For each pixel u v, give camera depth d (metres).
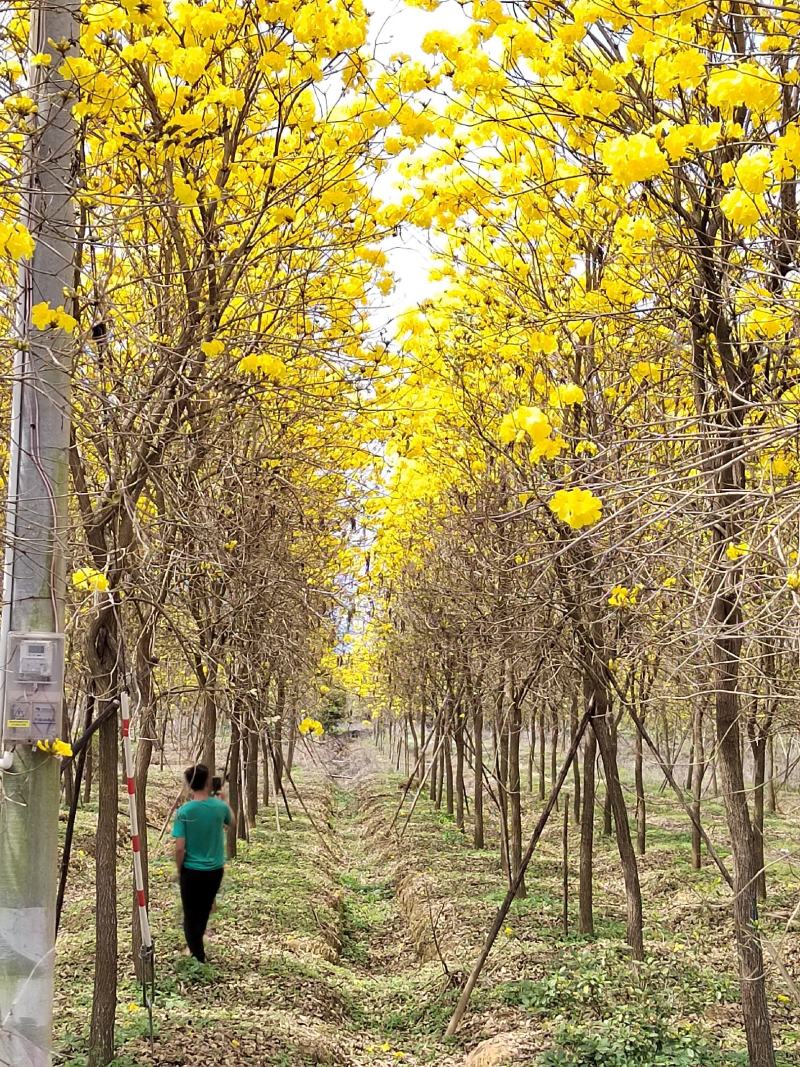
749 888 5.82
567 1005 7.91
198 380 4.95
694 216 4.61
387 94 4.54
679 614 4.75
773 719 9.57
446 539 9.05
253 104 5.07
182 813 8.84
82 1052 6.28
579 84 3.99
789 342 4.54
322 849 17.48
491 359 6.84
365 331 5.57
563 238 5.54
